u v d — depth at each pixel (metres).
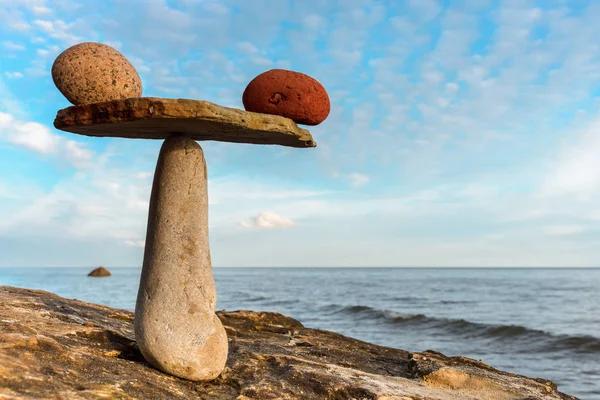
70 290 49.69
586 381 14.62
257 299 43.47
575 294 49.00
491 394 6.19
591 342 19.88
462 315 30.97
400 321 26.41
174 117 4.63
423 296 47.62
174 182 5.39
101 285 59.94
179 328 5.19
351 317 28.97
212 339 5.32
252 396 5.06
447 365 7.10
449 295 48.97
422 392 5.74
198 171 5.50
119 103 4.72
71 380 4.39
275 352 7.00
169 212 5.35
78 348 5.23
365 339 21.55
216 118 4.74
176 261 5.29
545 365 16.78
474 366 7.76
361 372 6.23
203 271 5.41
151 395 4.56
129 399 4.32
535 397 6.17
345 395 5.31
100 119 4.84
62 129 5.21
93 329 5.81
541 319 28.53
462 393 6.14
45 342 4.81
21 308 6.83
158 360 5.16
